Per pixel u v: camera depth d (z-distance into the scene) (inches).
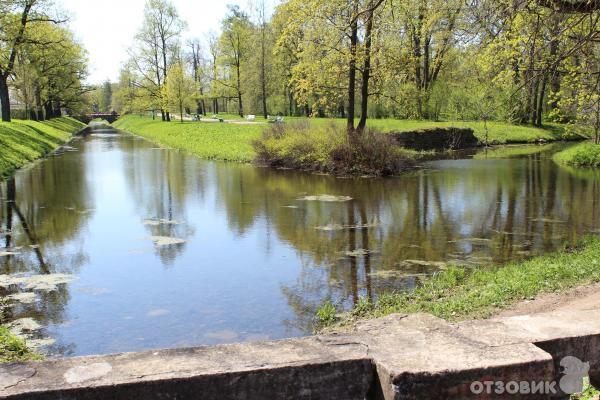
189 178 875.4
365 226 515.5
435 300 303.1
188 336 267.0
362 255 414.6
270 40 2273.6
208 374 93.9
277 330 272.7
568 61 491.8
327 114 2119.8
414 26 797.2
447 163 1065.5
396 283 344.8
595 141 1043.3
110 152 1371.8
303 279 356.5
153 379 92.1
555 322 120.0
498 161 1093.8
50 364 98.0
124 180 849.5
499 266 378.9
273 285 344.8
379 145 911.0
